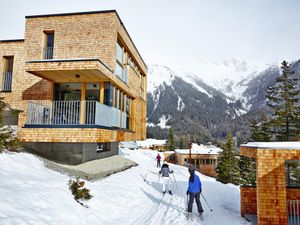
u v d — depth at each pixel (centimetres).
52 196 566
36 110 995
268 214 530
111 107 1138
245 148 656
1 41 1291
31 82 1222
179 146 7362
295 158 535
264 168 546
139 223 583
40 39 1210
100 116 994
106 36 1155
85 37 1172
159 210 702
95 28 1170
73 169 928
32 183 590
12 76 1245
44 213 480
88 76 1053
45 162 831
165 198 862
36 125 945
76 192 634
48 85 1201
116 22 1180
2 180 533
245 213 648
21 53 1267
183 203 796
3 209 421
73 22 1192
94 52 1156
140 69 1922
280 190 534
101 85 1120
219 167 3375
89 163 1109
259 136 2842
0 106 840
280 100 2305
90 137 914
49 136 933
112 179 989
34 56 1203
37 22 1223
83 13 1189
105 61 1142
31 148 1048
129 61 1578
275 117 2295
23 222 413
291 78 2278
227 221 609
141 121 1964
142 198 834
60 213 511
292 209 655
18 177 591
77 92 1338
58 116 1045
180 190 1033
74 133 923
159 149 7750
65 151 1067
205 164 4403
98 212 607
